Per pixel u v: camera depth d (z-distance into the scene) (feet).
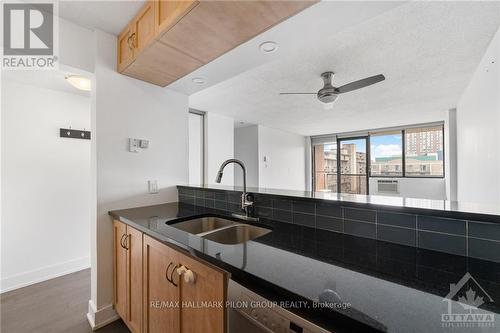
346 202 3.88
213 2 3.38
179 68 5.61
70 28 5.31
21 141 7.68
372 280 2.35
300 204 4.51
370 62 7.36
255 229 4.78
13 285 7.39
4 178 7.36
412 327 1.63
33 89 7.95
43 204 8.09
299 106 12.53
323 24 4.00
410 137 17.93
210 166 13.79
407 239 3.30
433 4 4.78
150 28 4.50
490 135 6.57
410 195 17.81
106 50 5.74
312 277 2.41
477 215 2.78
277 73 8.21
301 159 22.94
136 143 6.23
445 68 7.79
